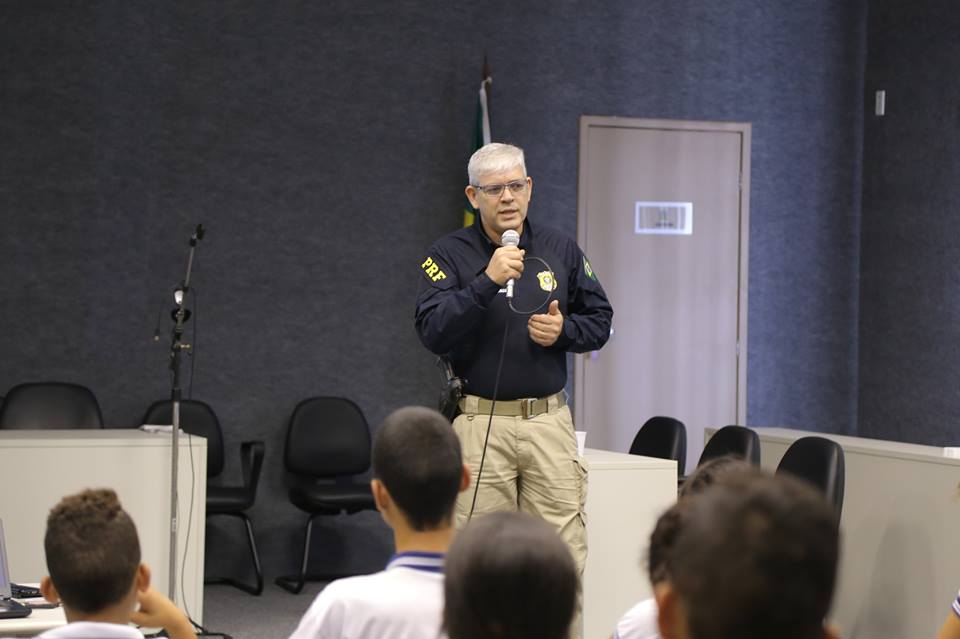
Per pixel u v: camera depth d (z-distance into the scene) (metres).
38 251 7.46
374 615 1.92
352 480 7.86
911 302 8.19
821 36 8.73
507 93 8.20
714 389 8.55
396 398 7.97
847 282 8.76
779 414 8.66
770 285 8.65
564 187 8.31
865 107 8.73
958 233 7.79
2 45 7.42
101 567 1.95
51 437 5.46
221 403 7.69
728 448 5.53
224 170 7.73
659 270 8.47
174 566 5.39
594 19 8.34
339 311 7.89
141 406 7.58
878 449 5.19
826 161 8.74
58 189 7.50
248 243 7.76
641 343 8.45
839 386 8.75
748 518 0.89
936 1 8.02
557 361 3.74
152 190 7.63
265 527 7.73
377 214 7.97
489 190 3.68
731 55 8.59
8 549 5.23
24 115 7.45
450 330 3.53
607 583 4.79
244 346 7.73
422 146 8.04
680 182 8.49
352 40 7.94
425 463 2.01
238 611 6.73
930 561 4.87
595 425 8.38
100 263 7.54
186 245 7.67
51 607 3.13
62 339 7.48
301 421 7.54
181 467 5.54
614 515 4.82
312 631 1.95
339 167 7.91
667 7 8.47
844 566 5.31
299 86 7.86
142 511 5.47
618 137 8.40
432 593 1.94
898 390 8.30
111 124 7.58
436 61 8.07
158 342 7.61
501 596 1.27
